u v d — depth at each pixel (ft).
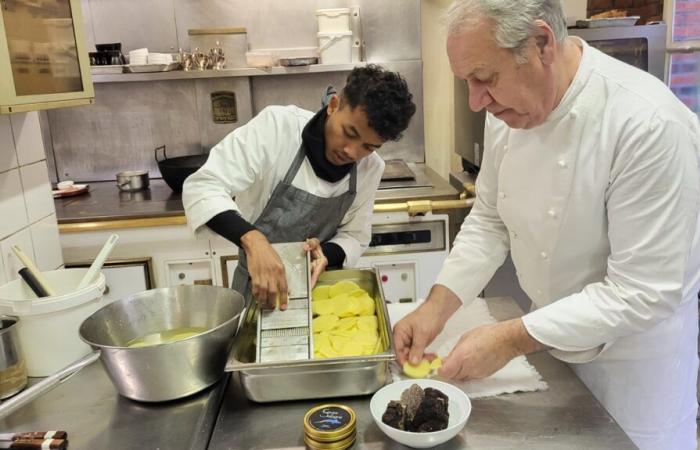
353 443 3.22
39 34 4.69
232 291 4.18
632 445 3.16
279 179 5.41
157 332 4.24
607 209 3.76
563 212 3.90
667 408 4.29
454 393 3.52
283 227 5.53
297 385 3.59
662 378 4.20
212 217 4.63
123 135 9.72
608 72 3.75
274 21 9.70
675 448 4.42
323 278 4.90
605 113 3.64
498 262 4.81
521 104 3.50
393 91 4.50
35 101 4.58
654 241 3.44
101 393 3.86
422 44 9.86
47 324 3.99
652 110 3.49
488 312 4.85
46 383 3.26
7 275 4.93
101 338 3.90
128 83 9.52
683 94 9.90
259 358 3.54
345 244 5.58
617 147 3.58
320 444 3.14
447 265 4.74
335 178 5.34
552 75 3.48
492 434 3.27
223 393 3.80
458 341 4.03
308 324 3.87
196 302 4.28
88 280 4.35
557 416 3.43
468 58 3.36
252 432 3.38
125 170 9.86
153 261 7.82
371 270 4.87
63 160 9.73
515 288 8.13
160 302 4.24
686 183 3.42
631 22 7.72
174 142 9.82
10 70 4.25
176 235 7.75
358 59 9.73
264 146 5.23
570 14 9.85
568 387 3.73
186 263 7.89
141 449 3.26
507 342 3.65
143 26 9.59
